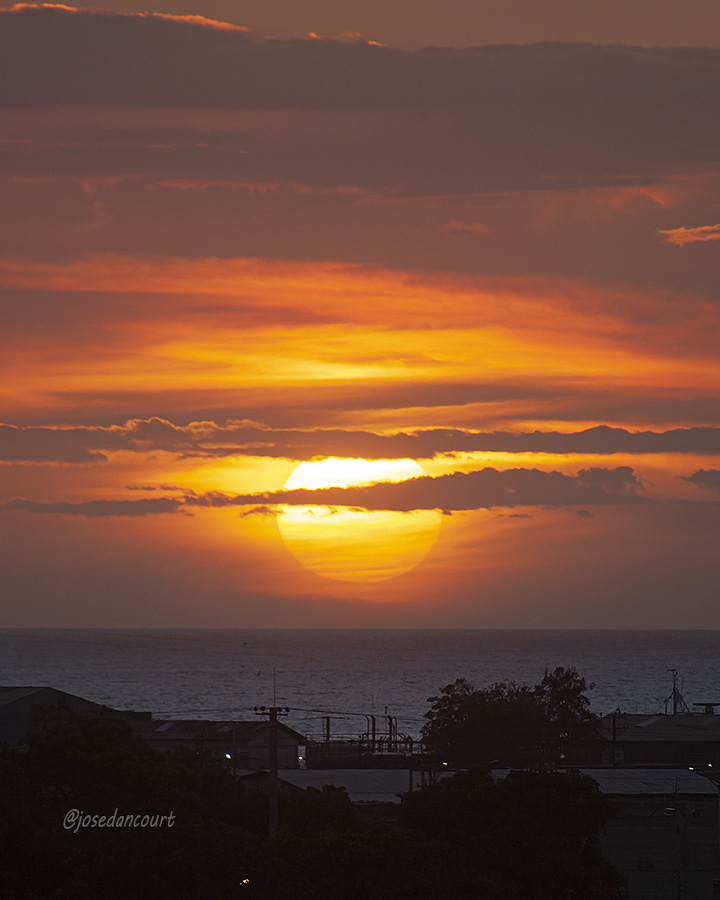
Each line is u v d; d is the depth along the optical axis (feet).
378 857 286.05
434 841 300.40
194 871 284.82
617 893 326.03
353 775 468.34
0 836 291.17
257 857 287.48
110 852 288.71
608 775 464.65
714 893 386.93
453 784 331.77
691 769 536.42
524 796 325.01
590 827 324.19
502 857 310.24
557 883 312.09
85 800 309.01
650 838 397.19
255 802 371.76
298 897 279.69
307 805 316.81
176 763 361.71
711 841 398.21
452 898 287.28
